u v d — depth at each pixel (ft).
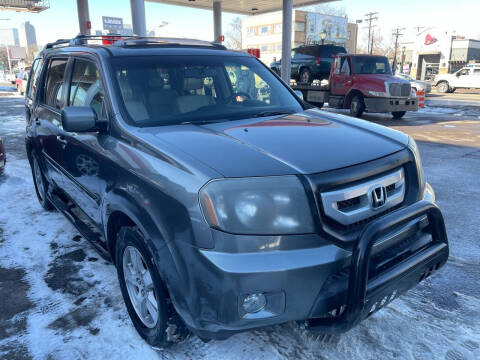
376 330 9.20
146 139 8.42
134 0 39.50
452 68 147.74
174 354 8.54
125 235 8.57
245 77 12.09
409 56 198.39
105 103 9.88
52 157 13.73
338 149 7.97
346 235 7.10
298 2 68.95
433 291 10.78
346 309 6.91
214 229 6.62
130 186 8.24
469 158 26.12
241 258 6.56
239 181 6.72
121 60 10.62
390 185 8.08
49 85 14.52
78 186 11.53
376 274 7.15
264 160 7.24
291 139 8.32
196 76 11.07
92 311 10.12
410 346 8.66
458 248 13.24
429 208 7.74
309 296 6.77
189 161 7.24
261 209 6.68
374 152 8.11
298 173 6.96
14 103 70.54
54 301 10.57
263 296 6.72
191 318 6.95
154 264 7.71
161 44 12.05
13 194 19.48
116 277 11.72
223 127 9.20
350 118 10.66
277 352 8.56
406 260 7.49
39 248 13.64
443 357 8.33
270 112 10.89
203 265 6.64
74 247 13.69
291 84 59.26
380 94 44.98
